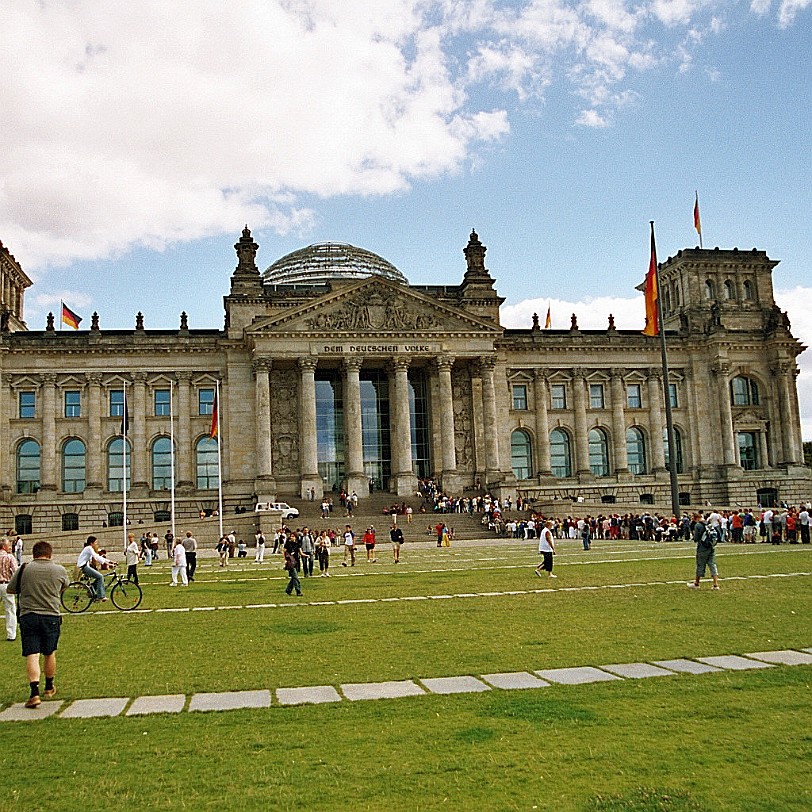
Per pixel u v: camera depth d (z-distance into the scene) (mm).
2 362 117750
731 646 26219
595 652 25750
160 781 15625
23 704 21250
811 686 21125
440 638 28938
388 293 118625
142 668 25328
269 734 18219
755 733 17578
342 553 81250
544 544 50156
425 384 126688
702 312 136750
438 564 63094
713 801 14242
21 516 115875
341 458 122625
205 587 50906
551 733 17797
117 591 44812
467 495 117375
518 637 28688
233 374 120812
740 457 134625
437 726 18453
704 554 41031
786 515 78625
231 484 118250
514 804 14344
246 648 28328
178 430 120062
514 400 129875
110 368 119625
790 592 38406
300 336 116062
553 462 130750
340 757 16688
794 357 134500
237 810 14336
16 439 117625
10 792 15180
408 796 14758
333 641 29125
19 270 134250
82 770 16234
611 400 131750
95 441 118125
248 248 125438
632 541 89062
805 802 14164
